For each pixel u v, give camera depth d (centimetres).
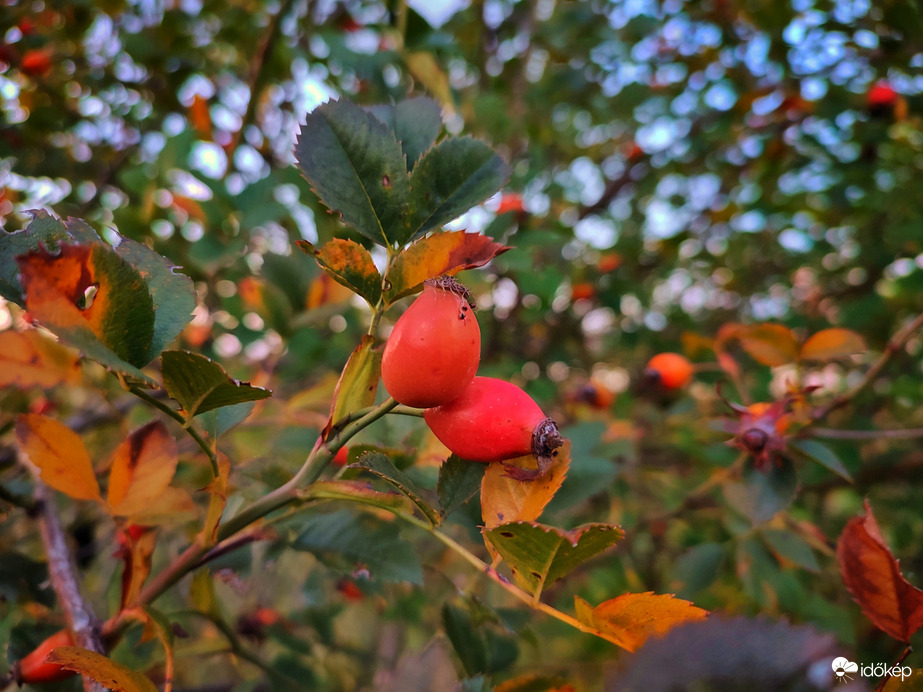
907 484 38
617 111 43
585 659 30
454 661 15
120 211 23
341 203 10
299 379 29
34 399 22
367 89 31
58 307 8
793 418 17
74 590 13
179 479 19
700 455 30
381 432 14
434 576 27
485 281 24
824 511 39
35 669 12
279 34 25
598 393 34
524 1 42
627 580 34
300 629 26
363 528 14
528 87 42
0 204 26
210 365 9
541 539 8
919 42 31
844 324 38
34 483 15
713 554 22
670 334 44
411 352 9
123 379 9
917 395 32
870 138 32
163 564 22
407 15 27
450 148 10
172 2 35
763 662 7
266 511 10
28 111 29
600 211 42
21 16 29
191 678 28
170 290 10
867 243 40
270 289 21
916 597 8
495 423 10
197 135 23
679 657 7
